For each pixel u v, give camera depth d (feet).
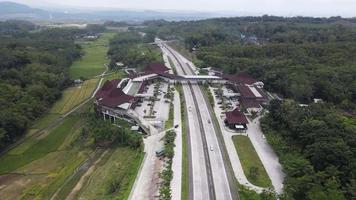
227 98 593.42
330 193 271.28
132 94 578.25
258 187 330.13
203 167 365.40
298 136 389.80
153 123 475.31
